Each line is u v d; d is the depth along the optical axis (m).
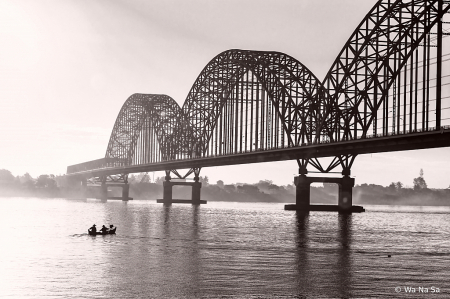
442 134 97.44
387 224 117.69
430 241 80.44
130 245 67.81
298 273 50.56
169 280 47.06
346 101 123.50
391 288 45.38
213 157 177.88
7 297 41.47
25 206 190.00
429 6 101.88
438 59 97.62
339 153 131.88
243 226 100.44
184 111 199.62
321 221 118.00
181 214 143.12
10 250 62.31
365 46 116.75
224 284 45.91
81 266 52.69
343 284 46.47
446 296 43.34
